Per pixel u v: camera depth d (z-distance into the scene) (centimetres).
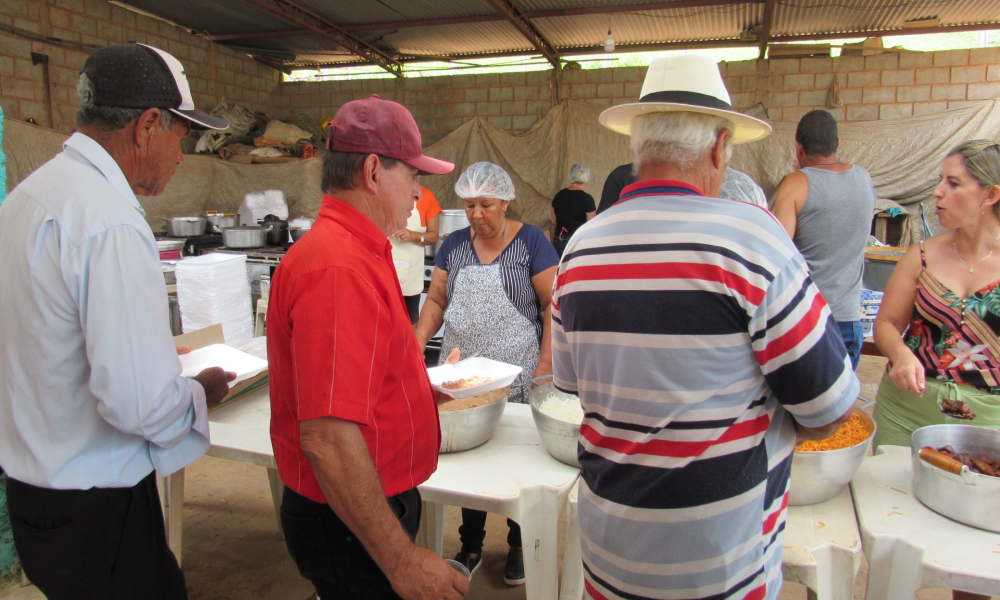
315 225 107
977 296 168
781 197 236
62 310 108
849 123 671
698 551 95
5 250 111
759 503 96
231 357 172
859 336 245
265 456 164
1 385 114
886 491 141
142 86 115
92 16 655
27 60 606
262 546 236
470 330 211
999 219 165
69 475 115
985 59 647
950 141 645
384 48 798
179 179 699
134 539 125
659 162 98
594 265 98
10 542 211
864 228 233
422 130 841
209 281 306
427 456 118
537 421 157
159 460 126
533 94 791
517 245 211
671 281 90
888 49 676
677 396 92
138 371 110
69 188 110
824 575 123
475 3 634
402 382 110
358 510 96
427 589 101
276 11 640
